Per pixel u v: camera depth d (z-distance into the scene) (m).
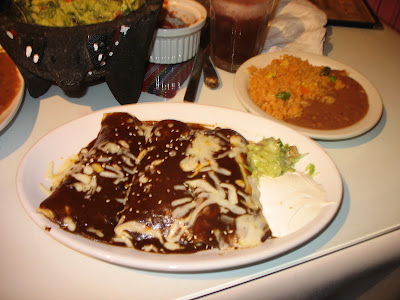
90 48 0.71
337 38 1.37
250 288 0.58
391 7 1.75
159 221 0.60
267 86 0.95
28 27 0.69
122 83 0.88
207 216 0.60
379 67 1.21
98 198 0.65
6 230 0.65
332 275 0.64
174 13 1.16
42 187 0.69
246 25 1.01
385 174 0.81
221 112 0.84
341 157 0.85
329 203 0.63
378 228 0.68
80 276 0.58
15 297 0.55
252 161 0.72
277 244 0.56
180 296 0.56
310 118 0.88
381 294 0.79
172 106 0.85
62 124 0.86
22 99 0.88
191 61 1.15
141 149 0.75
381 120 0.98
